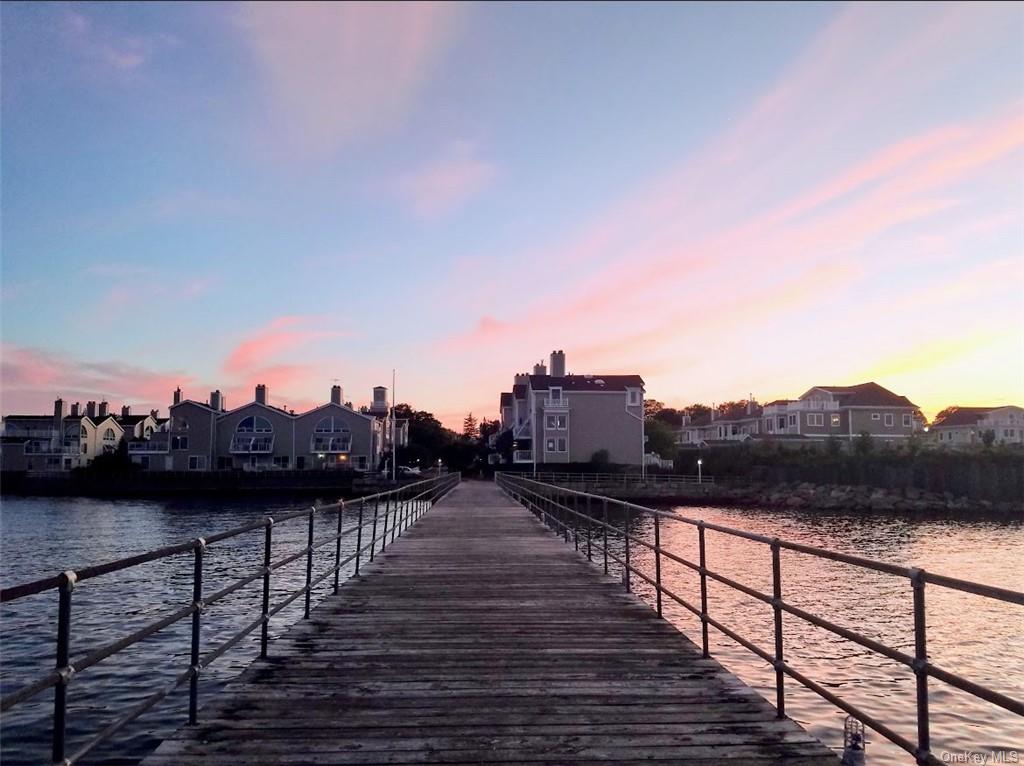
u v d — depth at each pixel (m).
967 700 9.90
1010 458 48.72
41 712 9.52
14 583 21.80
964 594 17.64
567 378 68.75
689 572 20.55
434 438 98.31
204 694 9.88
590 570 11.87
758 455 62.69
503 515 23.84
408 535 17.47
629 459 66.06
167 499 61.25
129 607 15.91
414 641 7.13
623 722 4.92
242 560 23.36
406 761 4.28
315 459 73.69
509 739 4.62
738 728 4.81
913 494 50.06
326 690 5.57
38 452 80.12
